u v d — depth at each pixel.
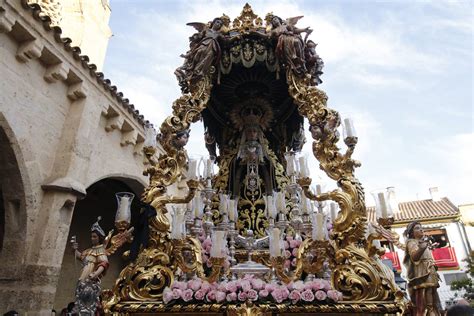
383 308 3.69
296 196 5.55
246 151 6.16
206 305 3.80
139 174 10.55
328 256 4.16
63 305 10.45
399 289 3.82
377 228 4.16
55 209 6.81
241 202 5.95
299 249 4.21
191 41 6.05
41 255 6.39
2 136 6.28
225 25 6.05
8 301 5.95
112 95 9.14
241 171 6.29
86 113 8.08
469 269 16.88
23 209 6.44
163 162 4.79
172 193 10.78
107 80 8.89
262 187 6.10
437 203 22.62
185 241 4.34
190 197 4.49
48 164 7.25
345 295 3.95
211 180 5.75
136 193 10.95
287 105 6.62
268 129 6.71
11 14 6.24
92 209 12.12
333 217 5.72
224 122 6.75
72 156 7.49
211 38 5.72
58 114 7.67
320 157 4.73
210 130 6.76
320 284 3.88
